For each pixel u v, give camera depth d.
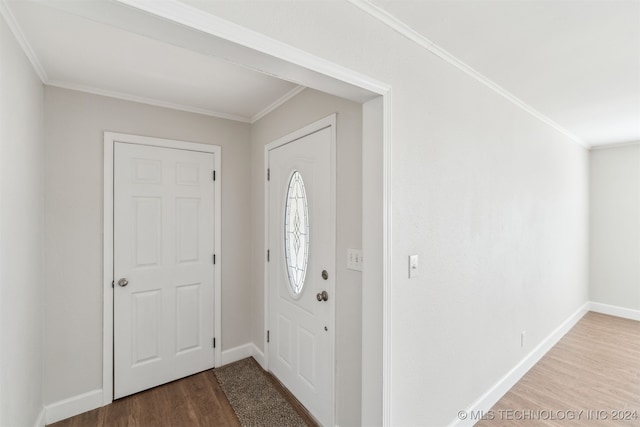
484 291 2.08
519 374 2.50
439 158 1.70
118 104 2.26
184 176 2.54
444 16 1.40
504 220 2.29
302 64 1.12
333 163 1.85
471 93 1.94
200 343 2.62
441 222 1.72
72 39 1.57
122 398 2.25
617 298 4.04
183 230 2.54
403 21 1.43
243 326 2.88
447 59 1.73
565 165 3.39
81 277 2.10
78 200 2.10
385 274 1.41
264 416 2.05
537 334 2.82
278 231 2.45
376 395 1.44
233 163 2.81
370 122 1.47
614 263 4.05
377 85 1.36
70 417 2.04
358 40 1.29
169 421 2.00
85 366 2.11
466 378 1.93
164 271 2.44
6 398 1.33
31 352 1.72
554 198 3.13
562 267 3.35
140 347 2.33
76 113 2.10
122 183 2.26
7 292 1.32
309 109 2.08
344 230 1.78
